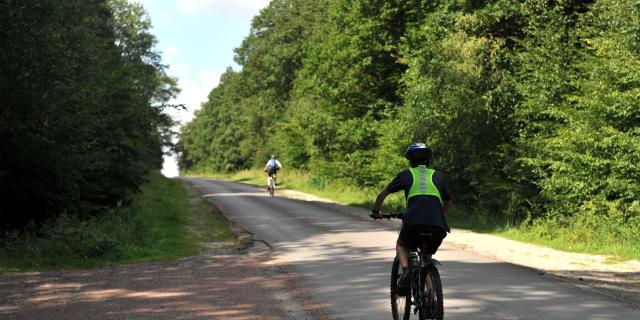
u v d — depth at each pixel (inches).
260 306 288.5
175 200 1091.9
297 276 374.9
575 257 467.2
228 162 3528.5
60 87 528.1
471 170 763.4
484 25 912.9
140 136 770.2
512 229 651.5
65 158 541.0
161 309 281.6
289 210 915.4
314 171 1647.4
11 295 315.9
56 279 365.4
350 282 352.8
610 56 658.2
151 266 421.7
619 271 396.5
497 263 426.0
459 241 572.4
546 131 737.0
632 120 633.0
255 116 2787.9
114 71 755.4
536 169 687.7
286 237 590.6
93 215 670.5
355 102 1379.2
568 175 650.8
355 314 272.8
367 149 1332.4
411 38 1160.8
